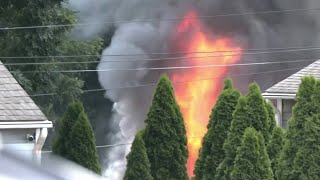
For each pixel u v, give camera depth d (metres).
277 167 30.12
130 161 33.16
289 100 41.38
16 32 47.22
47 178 14.74
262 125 32.16
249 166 29.66
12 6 46.62
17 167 14.63
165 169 34.12
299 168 29.33
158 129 34.22
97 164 33.59
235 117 31.89
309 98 29.62
